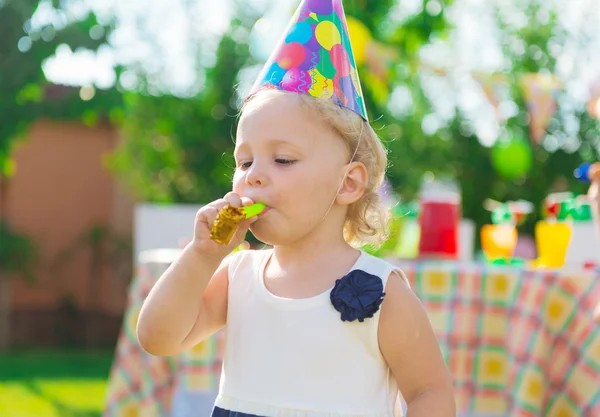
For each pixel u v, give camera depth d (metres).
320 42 1.33
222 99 7.47
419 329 1.26
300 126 1.25
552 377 2.41
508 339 2.46
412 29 7.30
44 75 6.29
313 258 1.29
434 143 8.63
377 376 1.25
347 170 1.30
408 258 2.87
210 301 1.36
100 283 9.00
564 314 2.39
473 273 2.53
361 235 1.39
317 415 1.20
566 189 8.70
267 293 1.28
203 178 7.58
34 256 8.31
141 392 2.73
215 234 1.20
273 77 1.32
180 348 1.31
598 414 2.29
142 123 7.62
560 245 2.64
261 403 1.23
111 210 9.16
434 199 2.87
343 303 1.22
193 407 2.51
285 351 1.24
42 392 4.88
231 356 1.30
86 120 6.71
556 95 3.84
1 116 6.17
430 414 1.24
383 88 4.36
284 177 1.23
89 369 6.21
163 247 4.15
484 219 8.66
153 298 1.27
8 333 8.28
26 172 8.93
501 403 2.47
